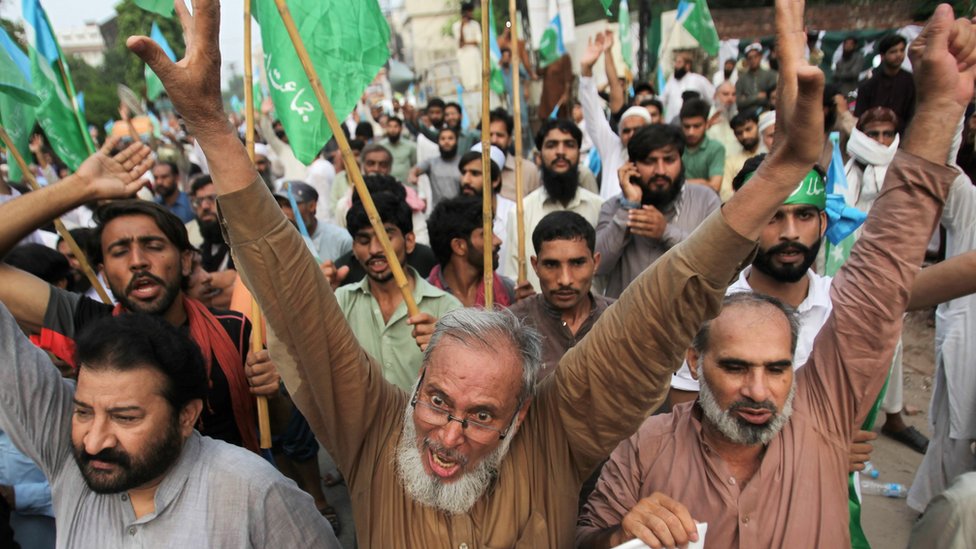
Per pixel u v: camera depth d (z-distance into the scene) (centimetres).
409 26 2319
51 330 222
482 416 147
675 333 137
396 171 894
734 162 627
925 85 160
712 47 308
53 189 193
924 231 165
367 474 164
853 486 205
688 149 616
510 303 359
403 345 306
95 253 240
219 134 132
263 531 165
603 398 149
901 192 166
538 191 443
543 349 285
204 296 346
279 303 144
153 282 227
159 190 668
